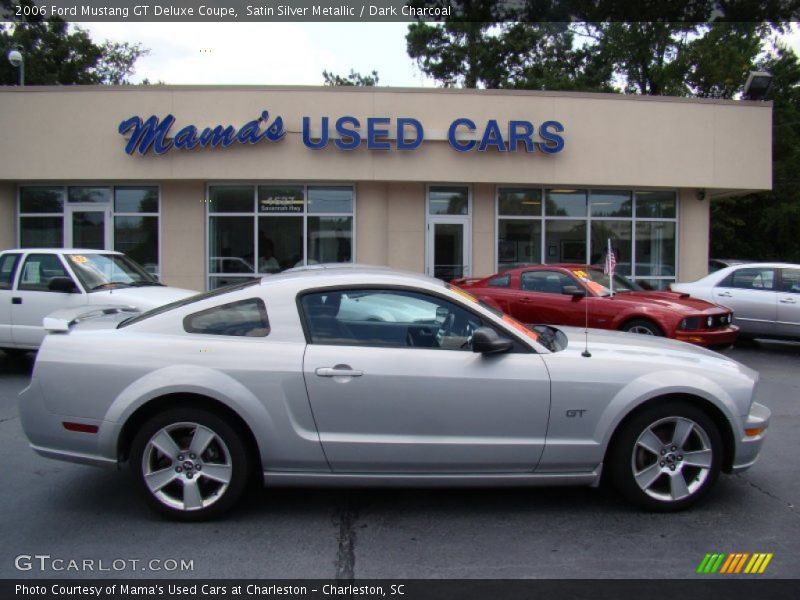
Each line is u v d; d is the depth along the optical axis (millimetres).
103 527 3943
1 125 13586
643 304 9352
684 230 15117
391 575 3365
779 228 24016
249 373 3885
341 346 3988
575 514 4156
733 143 14516
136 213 14320
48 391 3986
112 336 4066
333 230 14391
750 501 4379
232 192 14281
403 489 4605
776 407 7254
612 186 14547
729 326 9453
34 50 27766
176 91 13469
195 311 4141
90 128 13539
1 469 5016
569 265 10781
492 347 3881
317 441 3877
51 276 8664
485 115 13844
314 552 3621
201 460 3969
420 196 14445
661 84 26094
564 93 14000
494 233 14641
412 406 3891
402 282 4160
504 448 3926
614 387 3979
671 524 3994
